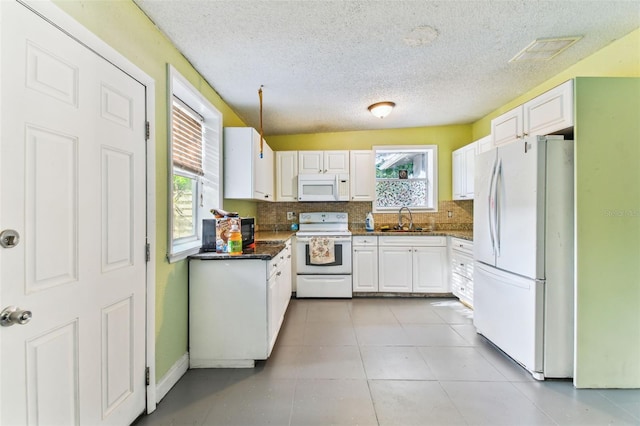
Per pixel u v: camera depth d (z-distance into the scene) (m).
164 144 1.75
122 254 1.38
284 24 1.73
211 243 2.22
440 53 2.12
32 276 0.96
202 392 1.72
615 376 1.73
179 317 1.90
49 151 1.01
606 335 1.74
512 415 1.51
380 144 4.11
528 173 1.86
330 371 1.94
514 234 1.99
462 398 1.65
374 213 4.12
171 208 1.79
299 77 2.44
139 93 1.52
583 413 1.52
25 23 0.93
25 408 0.94
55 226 1.04
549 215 1.80
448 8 1.63
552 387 1.75
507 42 1.99
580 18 1.75
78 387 1.13
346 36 1.88
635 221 1.73
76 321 1.13
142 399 1.52
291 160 3.95
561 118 1.82
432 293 3.61
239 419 1.49
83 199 1.16
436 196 4.06
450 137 4.04
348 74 2.42
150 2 1.50
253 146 2.75
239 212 3.24
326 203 4.20
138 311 1.50
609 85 1.73
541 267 1.81
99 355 1.24
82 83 1.15
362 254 3.62
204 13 1.61
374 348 2.26
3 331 0.87
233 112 3.20
